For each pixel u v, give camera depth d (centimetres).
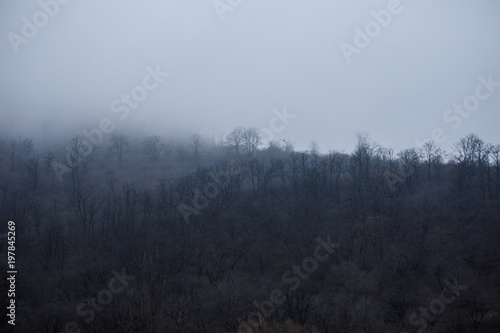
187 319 3781
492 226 5700
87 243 6119
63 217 6925
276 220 6719
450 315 4191
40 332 3753
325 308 3888
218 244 5941
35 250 5959
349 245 5775
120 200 7562
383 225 6184
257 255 5984
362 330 3662
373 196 7100
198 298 4300
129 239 6116
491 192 6750
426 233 5872
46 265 5344
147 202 6931
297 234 6041
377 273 5094
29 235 6225
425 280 4906
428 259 5250
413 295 4600
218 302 4153
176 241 5934
